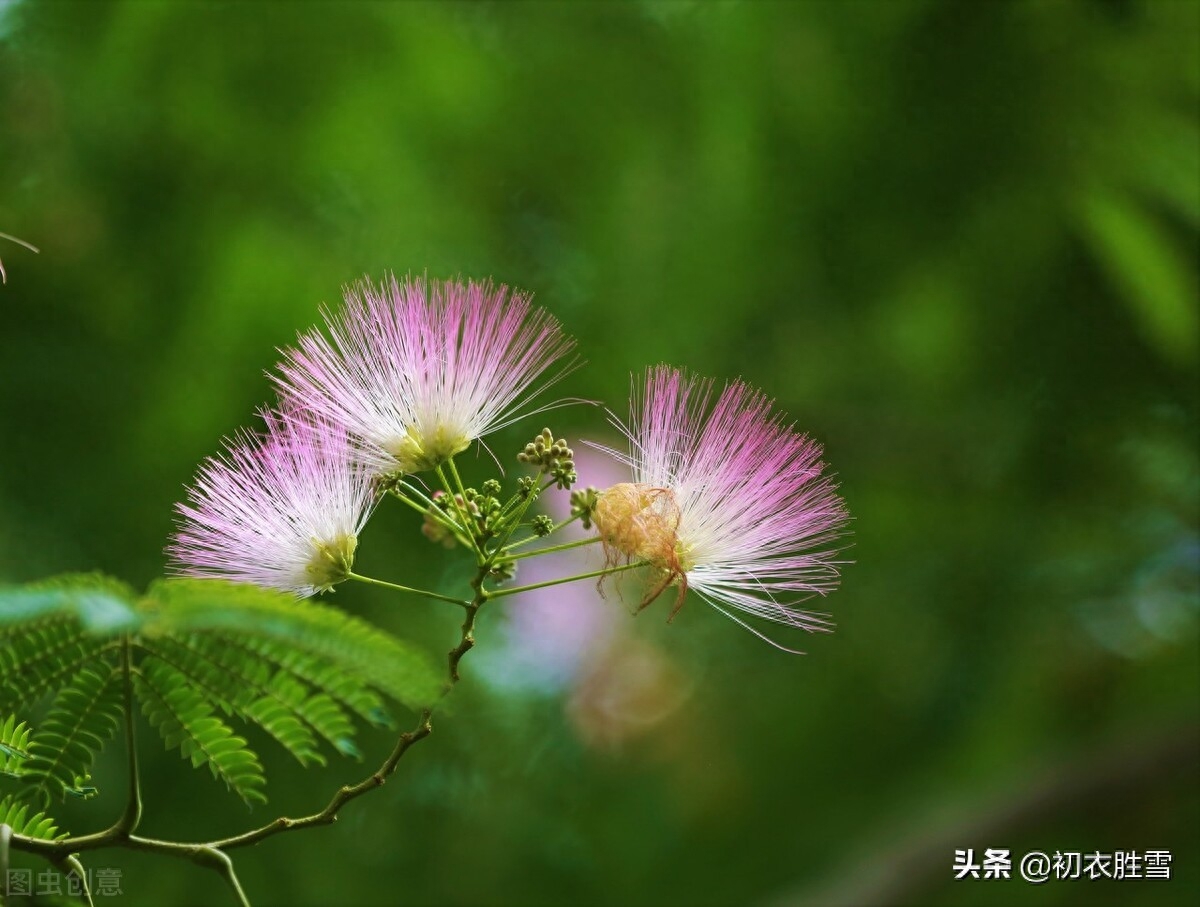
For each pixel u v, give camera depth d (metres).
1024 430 8.27
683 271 7.84
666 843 8.28
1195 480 8.52
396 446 3.84
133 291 7.20
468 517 3.74
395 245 7.36
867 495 8.74
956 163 7.26
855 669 8.66
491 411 3.94
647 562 3.84
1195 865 8.37
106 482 6.85
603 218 7.98
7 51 7.25
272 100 7.40
